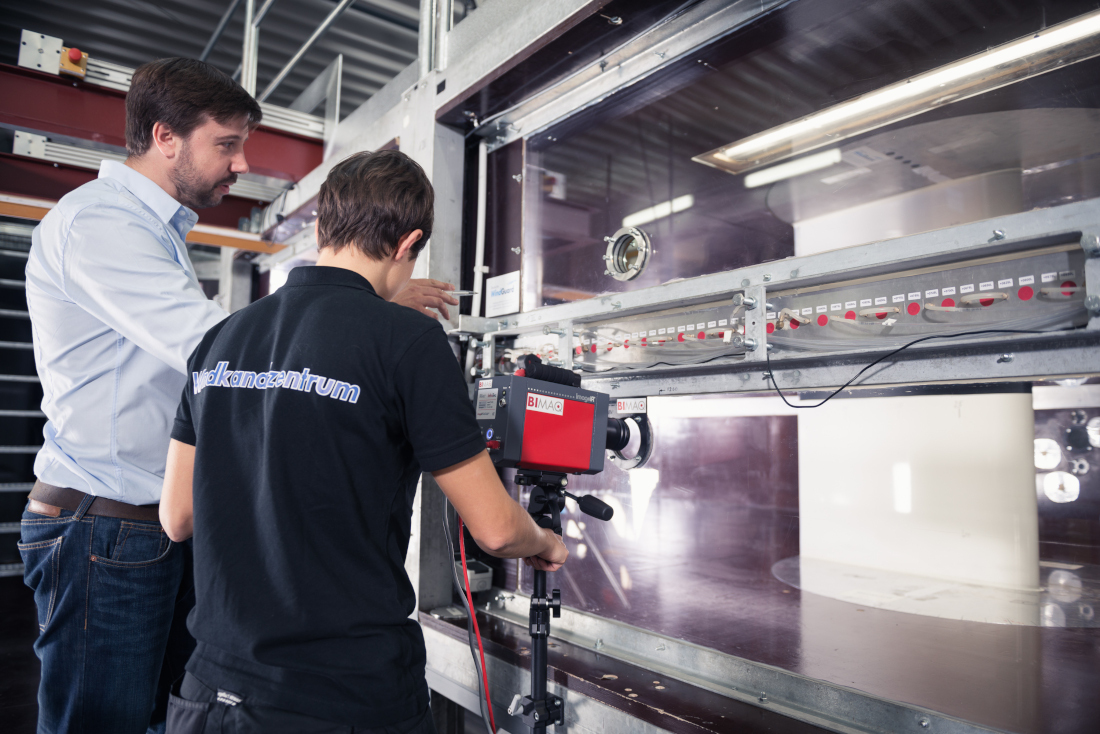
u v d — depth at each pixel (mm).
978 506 2021
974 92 1557
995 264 1019
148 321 1120
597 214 2150
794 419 1695
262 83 4980
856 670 1263
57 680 1214
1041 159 1793
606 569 1663
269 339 864
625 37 1558
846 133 2043
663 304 1478
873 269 1134
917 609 1726
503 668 1510
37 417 4316
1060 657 1362
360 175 936
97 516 1225
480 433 845
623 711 1231
